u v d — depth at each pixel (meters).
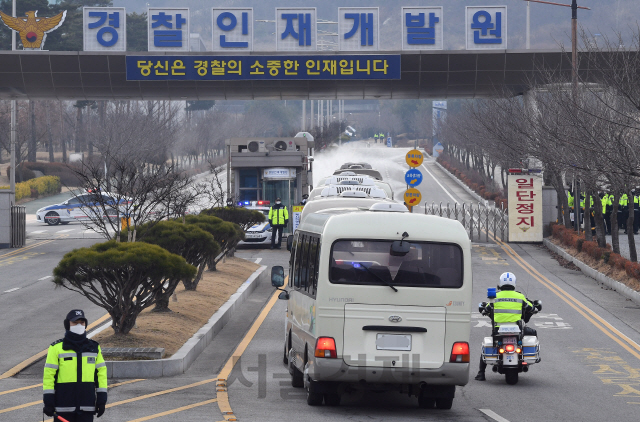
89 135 172.00
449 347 22.95
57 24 85.44
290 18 81.12
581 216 88.00
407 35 80.81
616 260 57.59
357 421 21.47
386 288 23.00
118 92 83.19
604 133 49.06
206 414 21.70
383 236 23.23
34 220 117.62
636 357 34.69
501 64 79.50
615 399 26.08
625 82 49.38
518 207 81.38
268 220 78.94
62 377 15.54
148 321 36.56
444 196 146.75
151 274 30.98
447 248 23.31
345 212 24.84
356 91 83.31
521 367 29.05
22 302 47.09
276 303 49.72
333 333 22.89
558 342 38.31
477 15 80.06
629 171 44.12
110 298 32.22
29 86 81.75
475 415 23.05
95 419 20.61
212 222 52.59
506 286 29.94
